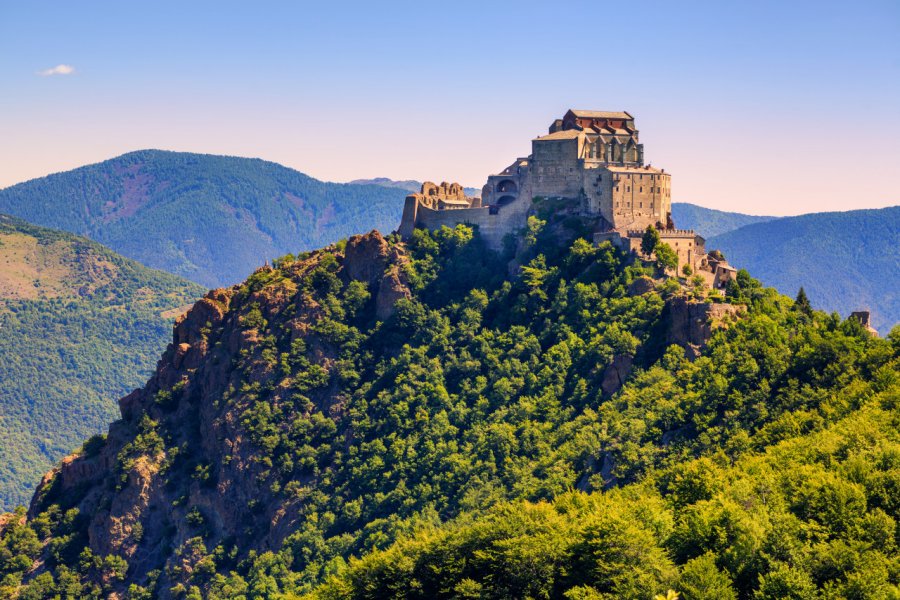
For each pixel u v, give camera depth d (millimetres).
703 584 193875
